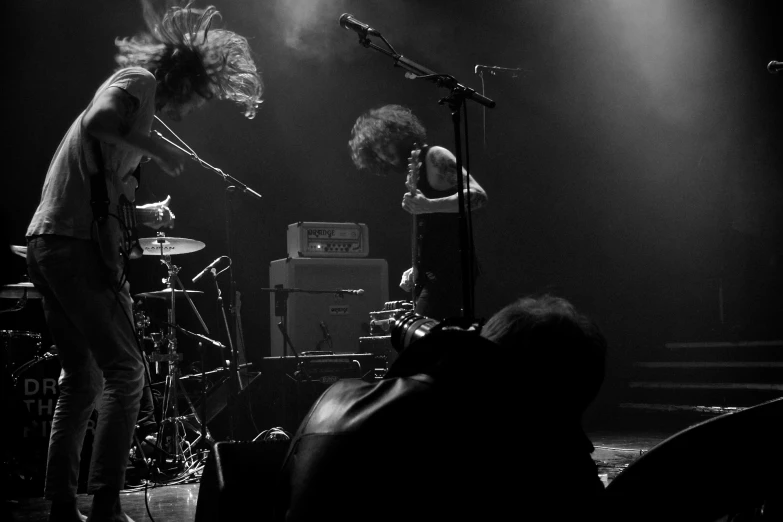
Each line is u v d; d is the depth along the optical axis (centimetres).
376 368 501
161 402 487
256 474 142
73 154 231
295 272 569
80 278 226
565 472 94
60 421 236
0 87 648
